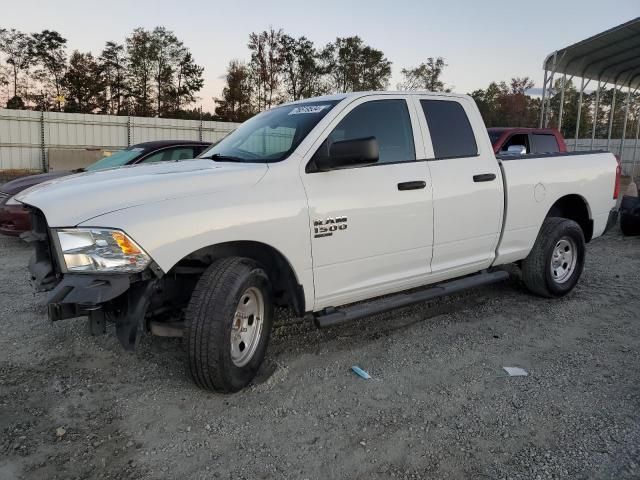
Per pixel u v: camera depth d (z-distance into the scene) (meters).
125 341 3.14
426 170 4.41
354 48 56.12
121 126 27.20
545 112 19.39
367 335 4.61
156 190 3.26
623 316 5.15
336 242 3.86
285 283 3.89
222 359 3.28
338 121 4.00
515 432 3.10
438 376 3.81
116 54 57.50
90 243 3.00
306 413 3.29
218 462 2.79
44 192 3.36
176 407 3.33
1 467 2.70
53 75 57.00
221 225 3.29
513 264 6.98
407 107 4.46
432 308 5.36
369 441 3.00
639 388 3.64
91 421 3.15
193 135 29.06
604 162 6.10
